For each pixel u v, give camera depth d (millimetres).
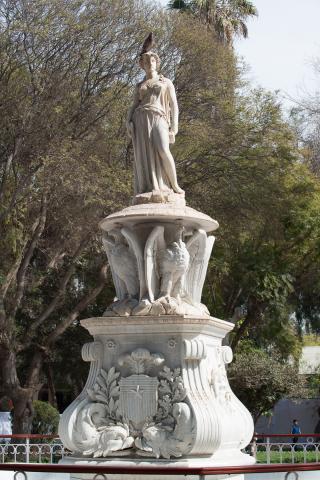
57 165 19484
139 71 21625
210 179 23453
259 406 28562
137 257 9414
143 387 8906
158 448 8664
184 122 23172
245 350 29938
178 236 9492
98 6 20922
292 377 28328
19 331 27516
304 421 35594
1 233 21406
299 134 32750
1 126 20625
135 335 9078
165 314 9016
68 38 20547
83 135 21344
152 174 9906
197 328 8945
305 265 29406
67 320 23016
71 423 8977
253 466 7129
